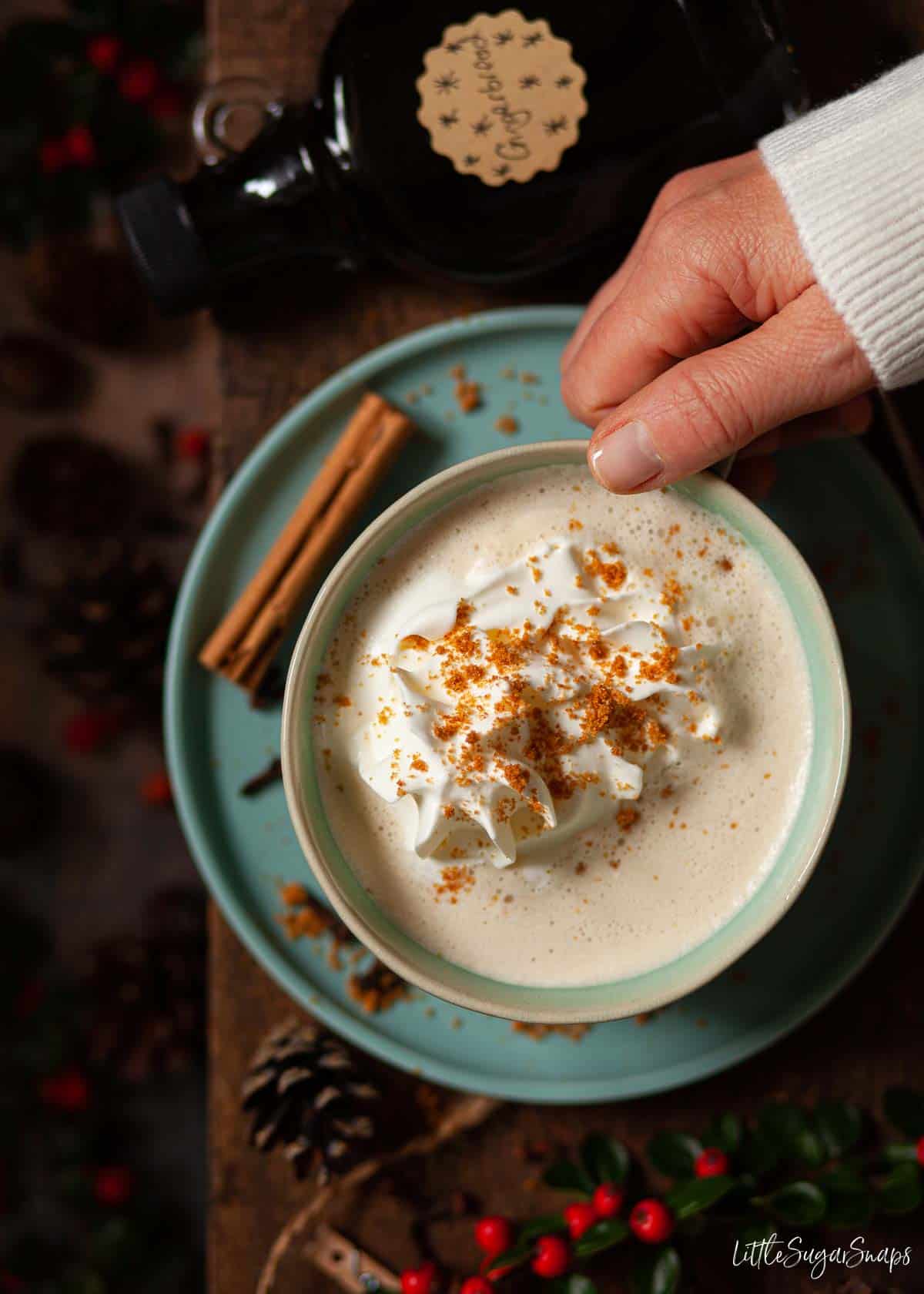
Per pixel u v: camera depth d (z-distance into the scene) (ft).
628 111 1.19
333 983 1.30
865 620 1.30
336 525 1.27
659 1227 1.26
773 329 1.01
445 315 1.35
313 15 1.36
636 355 1.12
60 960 1.91
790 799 1.07
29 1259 1.89
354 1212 1.34
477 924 1.07
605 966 1.06
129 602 1.69
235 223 1.27
